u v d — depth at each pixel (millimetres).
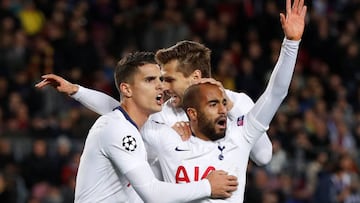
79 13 27703
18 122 23188
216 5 28578
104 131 9664
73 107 24172
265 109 9633
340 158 22797
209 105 9594
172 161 9758
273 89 9578
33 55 25938
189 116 9727
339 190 22250
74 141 22516
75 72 25656
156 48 27172
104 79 25969
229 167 9703
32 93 24250
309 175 23000
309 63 28766
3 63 25328
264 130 9727
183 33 27125
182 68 10086
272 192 22188
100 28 28031
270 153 10391
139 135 9680
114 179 9797
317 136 24688
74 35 26625
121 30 27922
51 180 22000
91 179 9773
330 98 27453
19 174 21828
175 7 28109
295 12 9586
